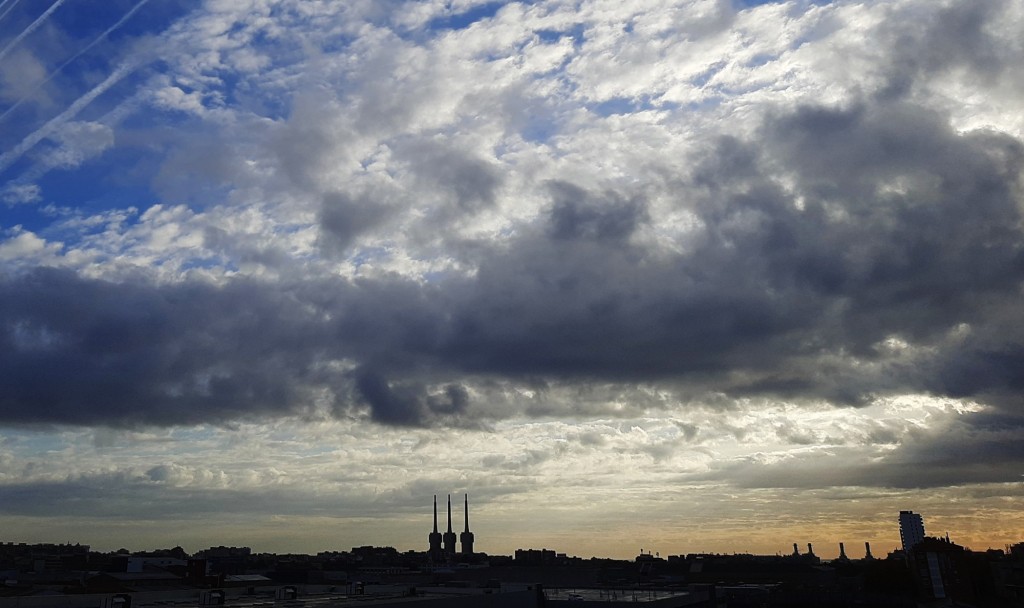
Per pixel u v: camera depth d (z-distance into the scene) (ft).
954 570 547.08
